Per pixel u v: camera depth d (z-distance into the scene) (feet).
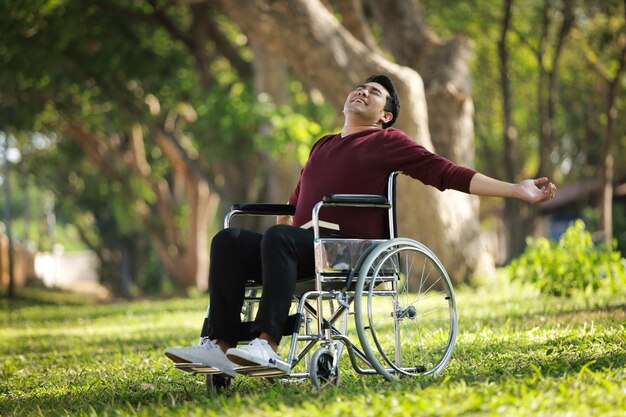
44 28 80.48
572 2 93.91
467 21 96.53
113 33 88.12
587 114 131.23
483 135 133.49
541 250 49.34
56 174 148.87
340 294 19.35
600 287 45.60
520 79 119.96
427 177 20.30
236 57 90.74
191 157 102.83
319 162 21.12
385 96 21.57
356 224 20.18
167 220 124.16
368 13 84.23
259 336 18.48
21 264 158.92
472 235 62.03
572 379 16.79
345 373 22.09
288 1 55.11
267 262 18.66
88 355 33.37
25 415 19.13
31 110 97.81
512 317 36.17
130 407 17.28
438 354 24.91
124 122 99.60
